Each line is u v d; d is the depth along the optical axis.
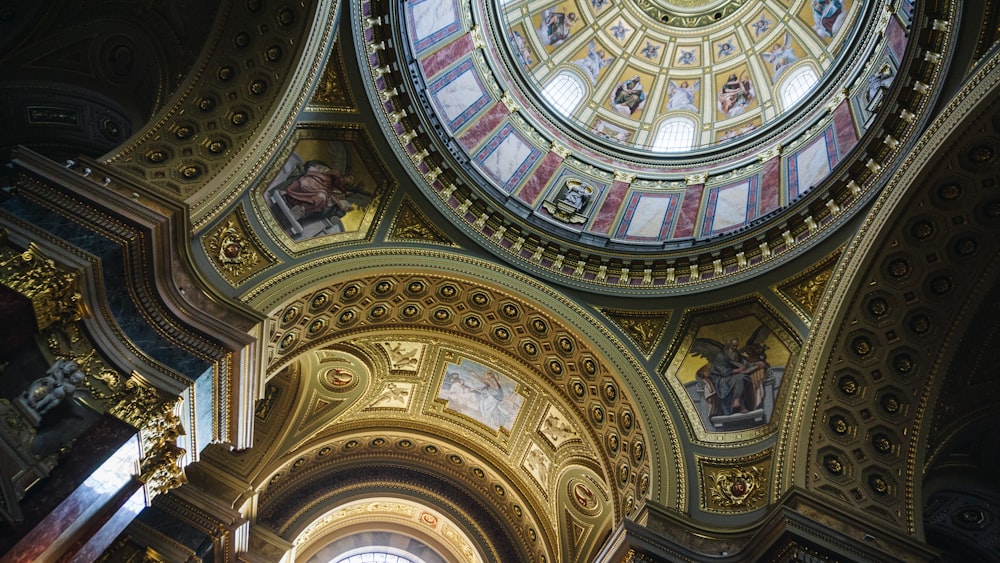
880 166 13.82
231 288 12.80
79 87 14.41
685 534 12.58
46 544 8.26
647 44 23.08
